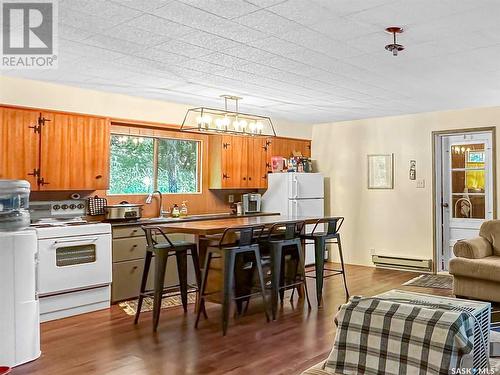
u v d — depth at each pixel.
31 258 3.44
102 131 5.25
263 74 4.52
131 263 5.18
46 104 4.82
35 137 4.66
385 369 1.93
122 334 3.97
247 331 4.04
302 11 2.93
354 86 5.04
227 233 4.27
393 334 1.96
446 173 6.84
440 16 3.01
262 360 3.34
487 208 6.49
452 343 1.82
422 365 1.84
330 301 5.09
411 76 4.60
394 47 3.45
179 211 6.24
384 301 2.11
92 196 5.35
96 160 5.17
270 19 3.07
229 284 4.00
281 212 7.19
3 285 3.25
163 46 3.65
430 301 2.27
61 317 4.52
